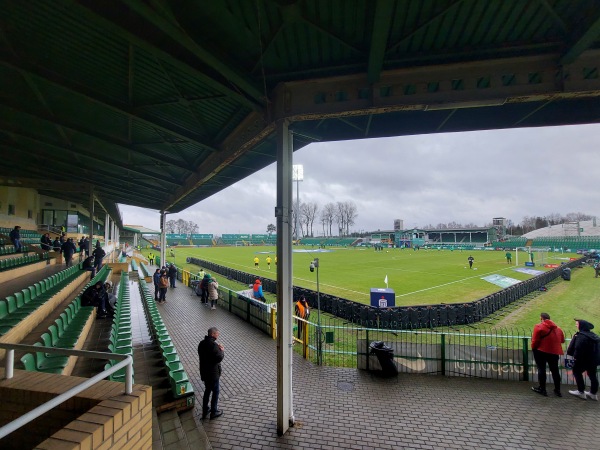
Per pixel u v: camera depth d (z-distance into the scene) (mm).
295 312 11016
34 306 7660
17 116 8172
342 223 133875
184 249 80500
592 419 5707
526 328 11758
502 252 59125
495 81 4520
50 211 28031
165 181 12672
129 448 2727
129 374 2941
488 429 5398
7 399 3062
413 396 6559
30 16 4488
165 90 5969
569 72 4359
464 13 3746
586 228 95375
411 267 32438
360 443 5008
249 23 4035
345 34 4184
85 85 6023
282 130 5281
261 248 84812
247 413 5883
